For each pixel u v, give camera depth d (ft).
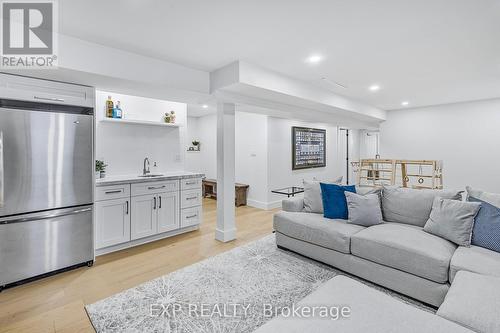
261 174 18.38
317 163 22.17
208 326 5.92
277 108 13.24
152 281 7.94
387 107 19.30
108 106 11.50
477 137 16.81
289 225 9.63
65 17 6.64
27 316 6.31
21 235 7.76
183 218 12.48
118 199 10.23
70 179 8.63
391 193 9.35
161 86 9.55
